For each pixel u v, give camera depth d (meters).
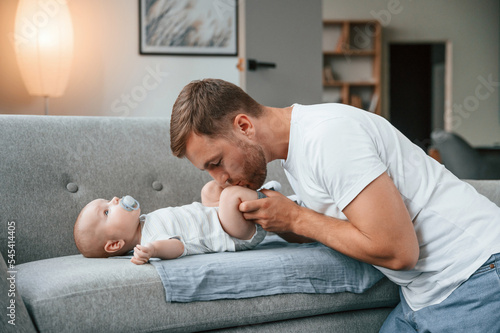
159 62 3.95
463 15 8.94
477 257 1.21
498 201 1.66
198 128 1.23
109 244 1.47
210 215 1.52
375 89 8.84
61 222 1.67
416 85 9.54
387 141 1.25
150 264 1.30
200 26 3.98
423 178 1.26
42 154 1.69
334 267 1.38
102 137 1.80
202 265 1.28
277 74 3.63
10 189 1.61
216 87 1.27
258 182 1.35
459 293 1.22
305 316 1.38
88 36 3.83
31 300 1.13
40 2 3.53
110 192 1.76
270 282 1.30
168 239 1.40
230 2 4.01
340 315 1.42
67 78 3.65
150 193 1.82
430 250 1.25
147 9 3.90
